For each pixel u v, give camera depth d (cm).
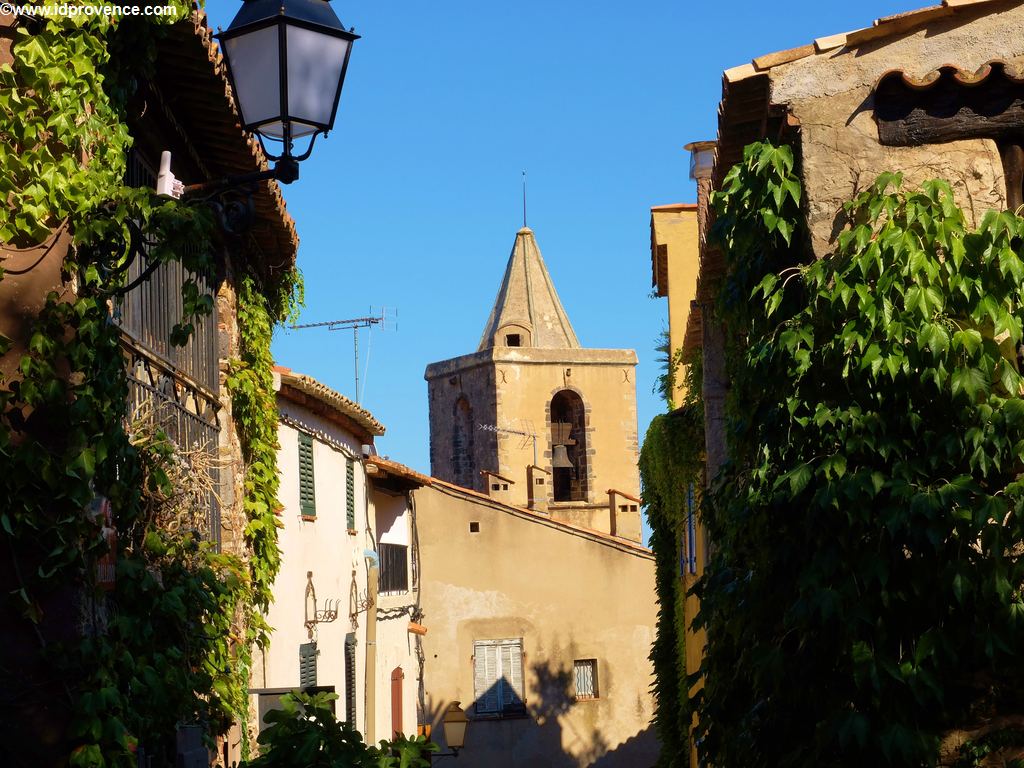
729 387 1041
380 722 2744
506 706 3619
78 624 752
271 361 1444
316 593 2077
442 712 3581
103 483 782
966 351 782
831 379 814
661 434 1919
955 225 804
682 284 2377
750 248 902
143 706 795
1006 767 781
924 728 791
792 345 816
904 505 774
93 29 781
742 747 859
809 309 823
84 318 757
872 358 784
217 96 1023
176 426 1079
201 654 1008
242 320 1348
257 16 789
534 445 6194
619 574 3700
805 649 812
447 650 3616
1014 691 789
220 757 1219
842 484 784
